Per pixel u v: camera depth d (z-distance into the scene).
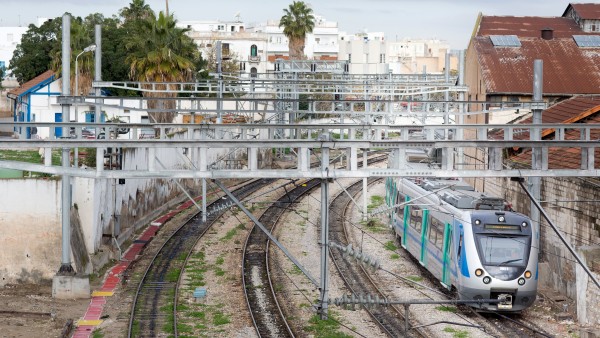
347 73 45.88
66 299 25.66
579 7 52.62
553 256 27.36
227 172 17.92
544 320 23.39
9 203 27.92
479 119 45.81
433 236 27.64
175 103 48.75
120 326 22.50
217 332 21.88
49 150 17.52
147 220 39.50
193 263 30.92
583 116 31.66
